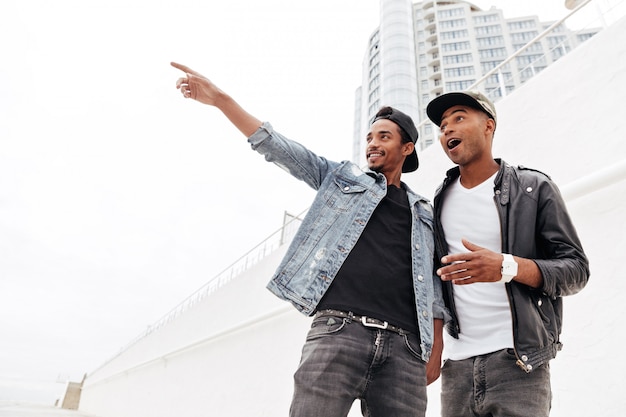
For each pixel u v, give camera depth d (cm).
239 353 652
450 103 161
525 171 146
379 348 124
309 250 145
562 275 112
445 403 138
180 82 150
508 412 115
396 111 180
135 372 1477
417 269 148
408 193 174
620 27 253
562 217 126
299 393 116
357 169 167
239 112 152
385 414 121
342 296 130
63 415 1759
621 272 209
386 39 5888
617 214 219
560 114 277
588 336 214
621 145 234
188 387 847
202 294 1040
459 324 145
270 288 140
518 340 117
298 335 499
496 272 111
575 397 211
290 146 156
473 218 153
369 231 149
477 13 6956
